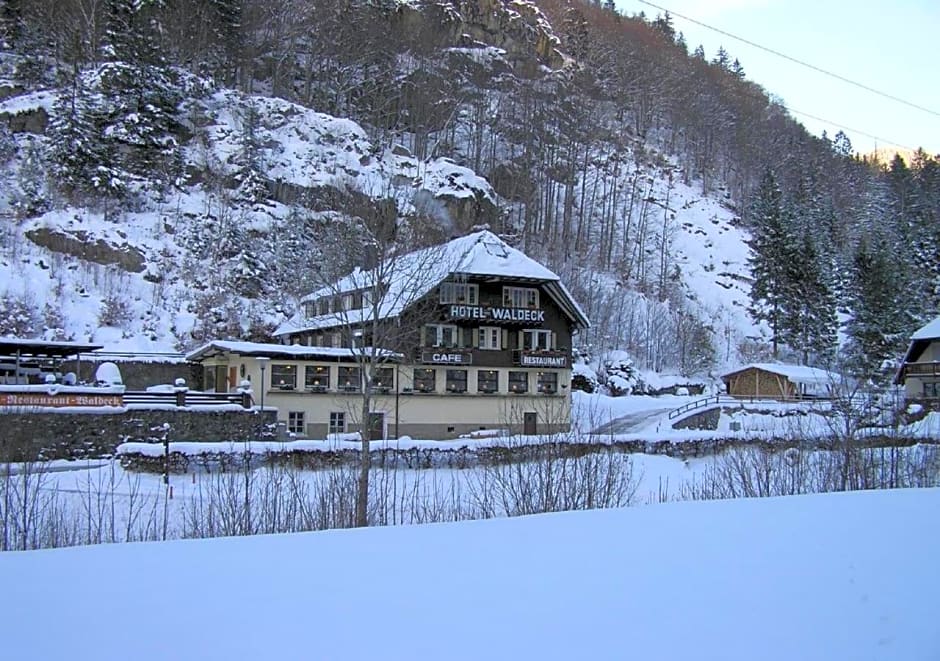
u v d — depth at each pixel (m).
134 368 43.84
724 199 123.62
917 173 133.62
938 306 83.25
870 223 116.06
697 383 71.38
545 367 48.53
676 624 5.92
